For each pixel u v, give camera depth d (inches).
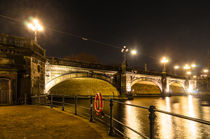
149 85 2352.4
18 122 319.9
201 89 3068.4
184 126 593.3
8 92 626.2
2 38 637.9
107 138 230.7
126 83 1584.6
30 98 658.2
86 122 327.0
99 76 1358.3
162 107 1102.4
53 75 1011.9
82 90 1737.2
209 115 823.1
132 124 619.5
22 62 670.5
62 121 333.4
